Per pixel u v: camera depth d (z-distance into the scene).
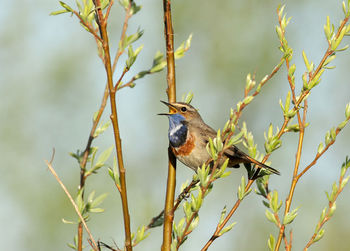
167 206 7.04
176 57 7.25
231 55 17.34
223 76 17.31
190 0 17.59
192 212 6.00
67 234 14.38
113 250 5.97
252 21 17.66
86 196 14.67
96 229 14.28
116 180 5.77
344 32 6.30
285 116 6.45
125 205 5.68
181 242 5.98
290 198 6.25
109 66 5.66
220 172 5.89
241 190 6.30
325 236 15.48
